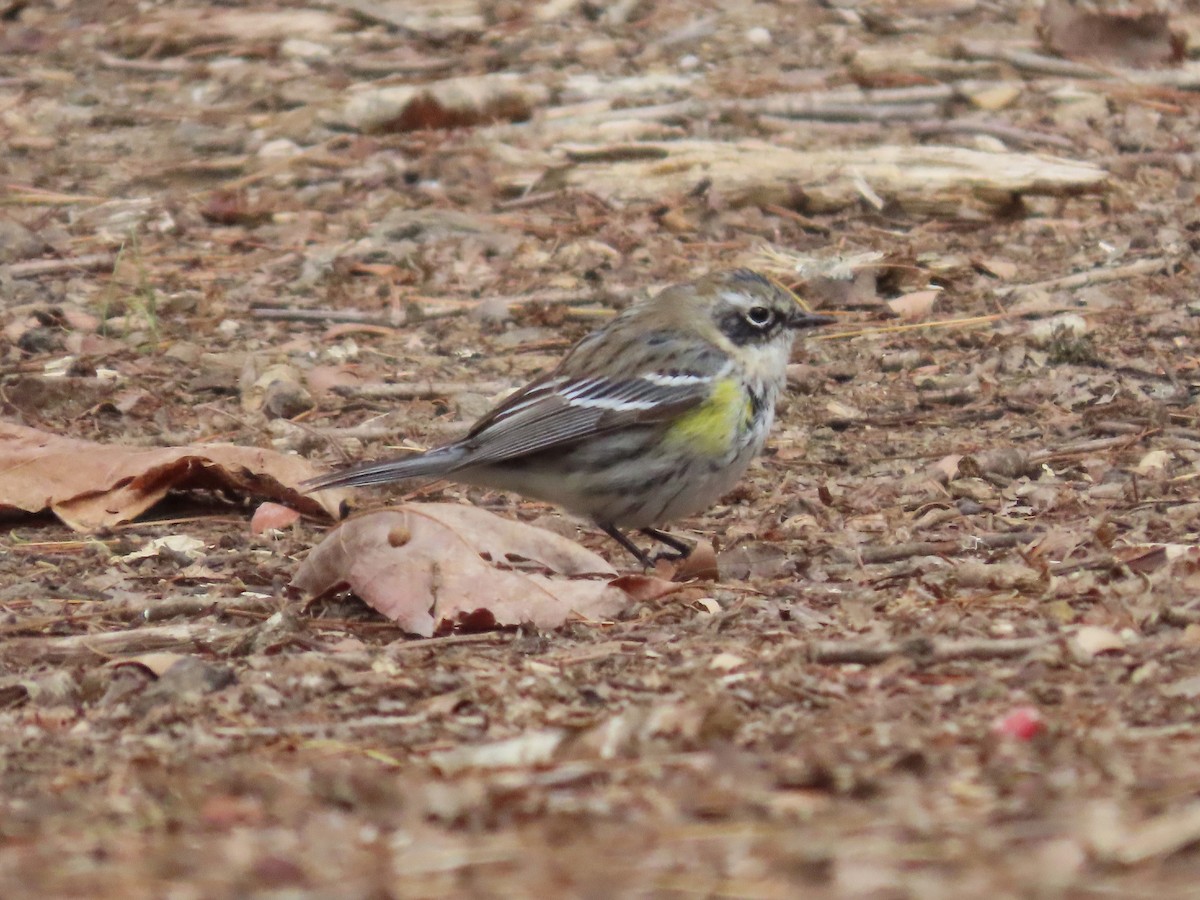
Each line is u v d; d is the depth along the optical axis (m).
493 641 10.39
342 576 10.95
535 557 11.21
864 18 25.66
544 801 7.36
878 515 12.91
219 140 22.44
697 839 6.83
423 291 18.39
